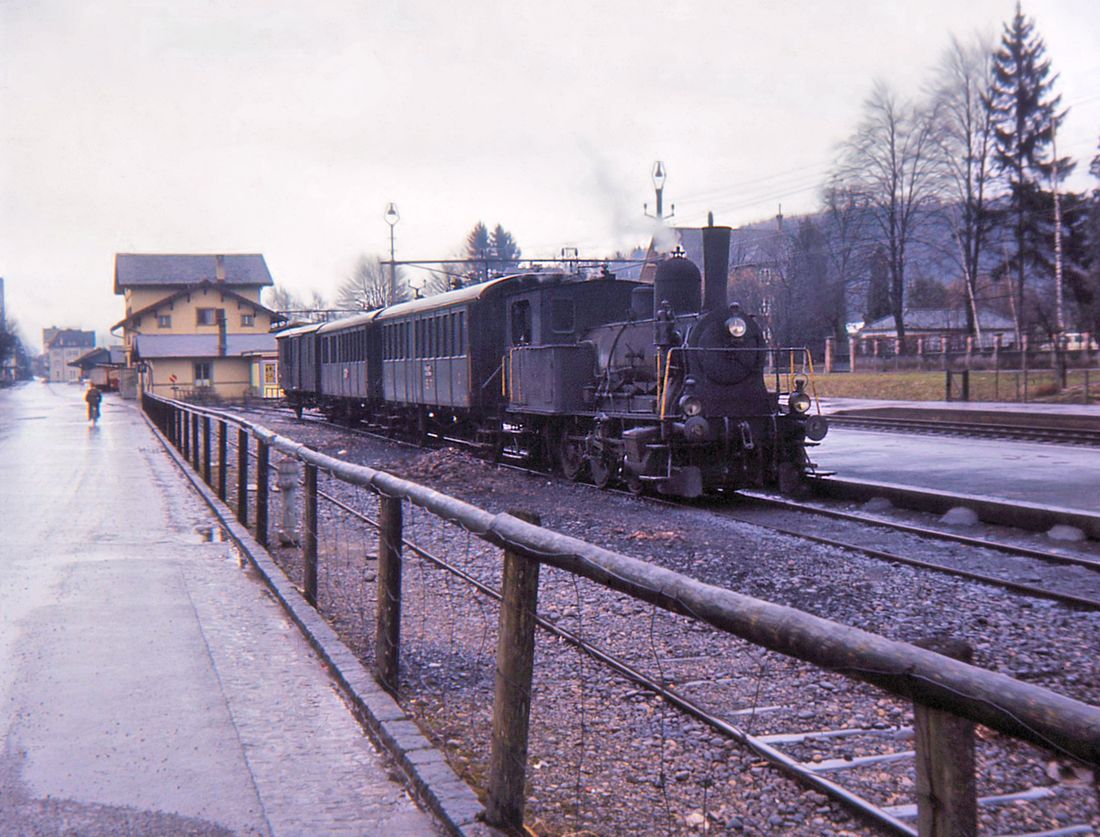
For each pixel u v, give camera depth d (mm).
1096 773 1729
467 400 19828
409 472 17938
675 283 14898
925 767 2031
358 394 29031
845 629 2252
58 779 4074
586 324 17734
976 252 51531
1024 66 52062
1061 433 21266
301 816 3760
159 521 11523
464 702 5293
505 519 3740
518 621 3596
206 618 6781
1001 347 43750
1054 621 7262
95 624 6582
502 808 3564
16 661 5727
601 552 3199
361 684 5145
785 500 14406
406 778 4121
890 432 25203
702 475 13914
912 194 53500
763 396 14250
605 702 5340
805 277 60844
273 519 12016
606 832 3732
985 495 13586
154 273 80312
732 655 6207
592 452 15758
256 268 82938
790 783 4211
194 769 4195
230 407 54219
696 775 4324
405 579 8633
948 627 7121
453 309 20750
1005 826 3660
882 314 69375
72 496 14016
